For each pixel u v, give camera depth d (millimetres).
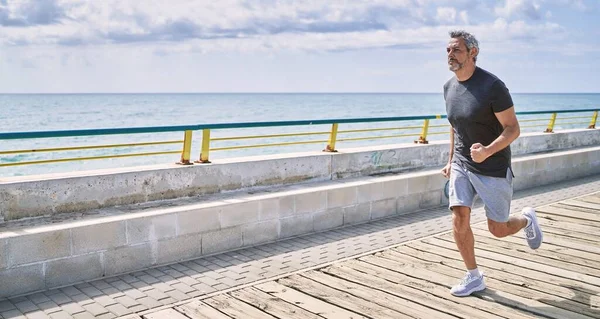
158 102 137625
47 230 4523
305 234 6395
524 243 5941
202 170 6184
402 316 4035
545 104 141375
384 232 6492
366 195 7027
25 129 46625
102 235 4812
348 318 3998
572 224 6785
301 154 7355
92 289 4555
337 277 4871
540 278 4852
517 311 4145
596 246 5836
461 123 4242
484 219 7094
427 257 5453
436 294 4477
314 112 82438
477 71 4188
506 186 4242
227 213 5668
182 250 5359
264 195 6160
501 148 3998
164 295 4430
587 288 4617
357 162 7777
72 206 5246
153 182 5801
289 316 4020
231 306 4199
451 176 4406
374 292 4512
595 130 12336
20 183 4906
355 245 5922
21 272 4402
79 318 3949
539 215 7281
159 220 5160
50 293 4453
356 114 77375
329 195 6609
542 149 10938
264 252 5664
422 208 7785
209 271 5039
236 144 28734
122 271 4961
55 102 132750
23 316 3982
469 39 4098
